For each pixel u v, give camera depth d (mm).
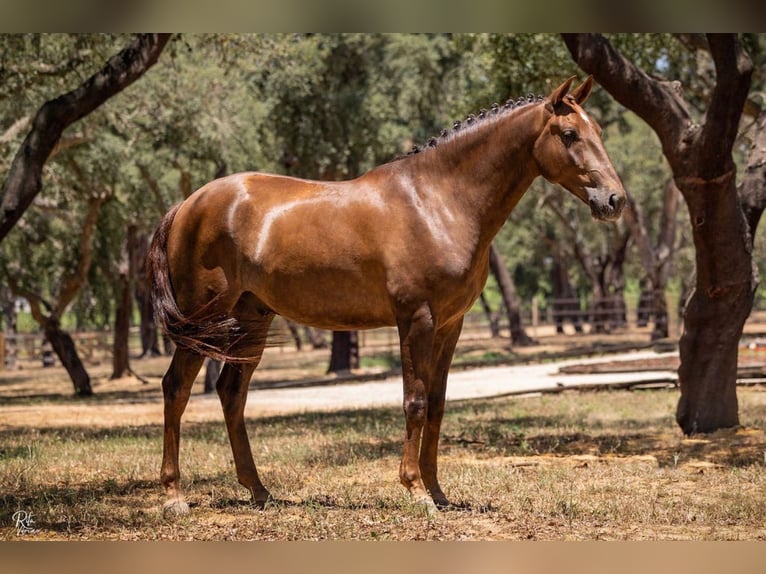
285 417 15086
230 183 7398
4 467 9406
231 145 23406
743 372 18719
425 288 6730
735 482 8133
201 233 7312
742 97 9680
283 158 26172
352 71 26031
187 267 7367
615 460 9492
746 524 6629
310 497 7602
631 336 40094
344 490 7898
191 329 7207
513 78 17828
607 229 44812
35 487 8289
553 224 46250
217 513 7129
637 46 17031
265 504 7301
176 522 6742
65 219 24438
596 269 50594
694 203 10586
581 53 10688
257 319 7672
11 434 12898
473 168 6867
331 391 21250
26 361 47031
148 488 8320
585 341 38344
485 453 10250
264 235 7133
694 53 15789
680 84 11039
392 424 13422
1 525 6703
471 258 6812
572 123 6707
